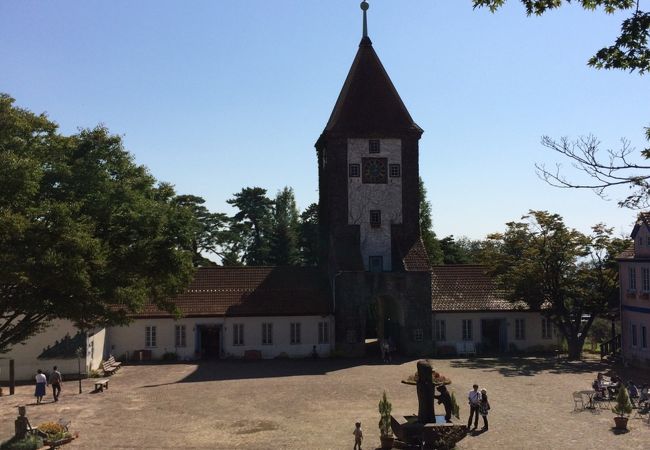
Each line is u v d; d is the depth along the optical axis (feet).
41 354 126.41
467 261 267.59
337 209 166.50
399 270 163.22
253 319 155.74
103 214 88.99
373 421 89.20
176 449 75.31
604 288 151.43
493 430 83.46
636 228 140.77
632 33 35.58
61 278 73.87
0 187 74.59
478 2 39.47
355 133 167.02
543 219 152.66
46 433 76.95
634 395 101.09
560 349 165.89
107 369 130.00
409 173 169.48
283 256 277.44
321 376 127.95
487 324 172.96
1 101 83.97
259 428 85.46
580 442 77.10
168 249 91.91
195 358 152.35
